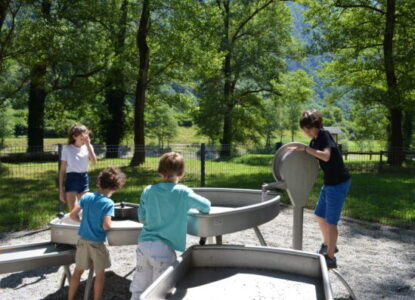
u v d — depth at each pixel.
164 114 68.31
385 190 10.93
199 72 20.52
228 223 3.16
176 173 3.05
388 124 31.12
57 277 4.36
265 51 30.36
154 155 15.05
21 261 3.38
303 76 31.00
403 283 4.25
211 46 19.41
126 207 4.44
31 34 14.95
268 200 4.00
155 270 2.84
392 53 19.75
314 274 2.46
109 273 4.43
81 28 17.08
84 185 4.94
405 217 7.45
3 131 62.84
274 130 64.75
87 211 3.39
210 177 12.98
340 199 3.82
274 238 6.02
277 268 2.57
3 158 16.52
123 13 19.70
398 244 5.81
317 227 6.78
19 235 6.17
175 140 75.50
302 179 3.90
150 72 19.44
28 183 12.16
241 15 28.92
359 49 20.66
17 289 4.02
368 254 5.30
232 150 17.27
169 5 17.67
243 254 2.62
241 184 11.41
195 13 17.62
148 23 18.95
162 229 2.88
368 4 20.19
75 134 4.86
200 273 2.53
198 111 30.00
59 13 16.53
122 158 17.45
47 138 63.91
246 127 34.03
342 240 6.00
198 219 3.05
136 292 2.90
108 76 20.14
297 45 30.78
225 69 30.08
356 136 34.56
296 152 3.83
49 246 3.81
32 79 18.69
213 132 32.19
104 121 27.88
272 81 30.33
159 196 2.93
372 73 22.16
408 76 18.84
